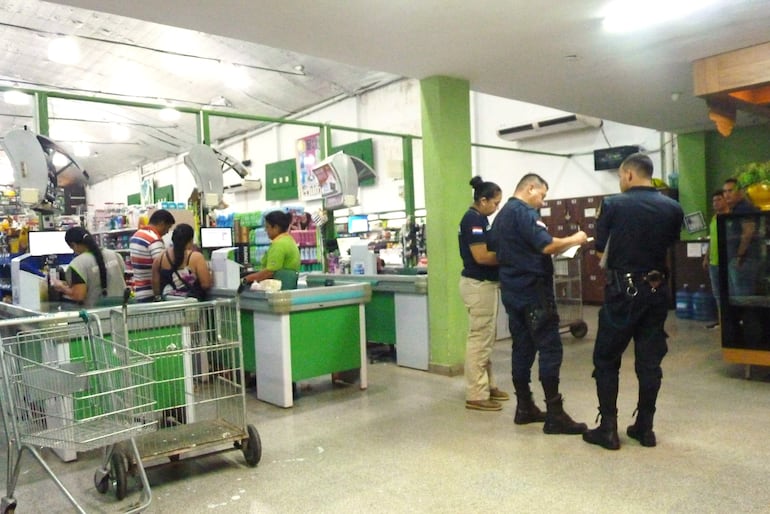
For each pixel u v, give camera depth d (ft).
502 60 15.55
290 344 14.02
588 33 13.78
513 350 12.00
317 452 10.97
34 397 8.16
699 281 24.91
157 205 23.95
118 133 50.24
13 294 13.66
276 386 14.16
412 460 10.36
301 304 14.06
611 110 22.61
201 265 15.03
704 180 27.61
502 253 11.62
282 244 16.14
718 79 15.76
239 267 15.19
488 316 12.96
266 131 49.60
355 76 38.14
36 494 9.65
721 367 16.38
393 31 13.01
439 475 9.65
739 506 8.14
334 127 20.29
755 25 13.62
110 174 69.97
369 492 9.14
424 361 17.21
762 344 14.70
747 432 11.09
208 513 8.67
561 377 15.75
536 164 33.73
